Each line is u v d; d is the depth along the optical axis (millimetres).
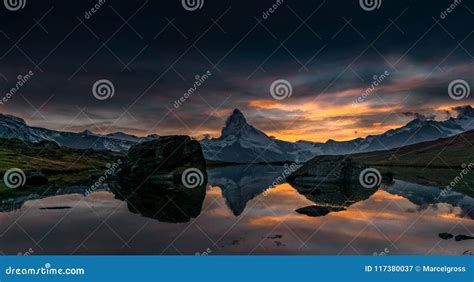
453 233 7164
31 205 8938
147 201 9406
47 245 6734
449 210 8531
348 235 7133
